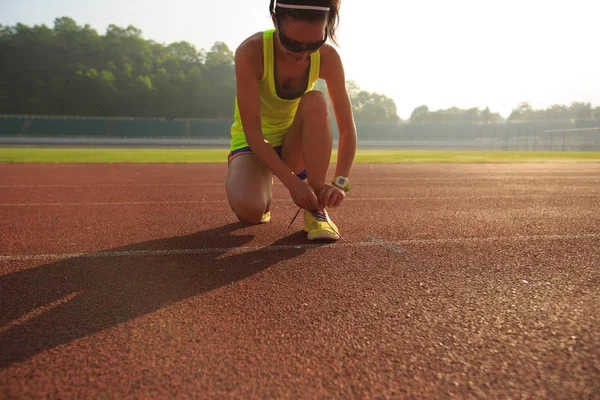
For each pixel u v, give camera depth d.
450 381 1.03
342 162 2.47
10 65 79.12
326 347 1.20
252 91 2.22
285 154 2.65
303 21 1.78
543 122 71.88
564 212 3.61
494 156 20.66
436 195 4.94
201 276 1.86
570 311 1.44
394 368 1.09
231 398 0.96
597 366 1.08
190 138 63.94
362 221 3.19
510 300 1.55
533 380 1.03
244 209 2.50
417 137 71.12
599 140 63.03
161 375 1.06
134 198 4.76
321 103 2.35
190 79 85.31
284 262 2.06
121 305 1.53
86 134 62.59
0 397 0.97
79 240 2.59
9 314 1.45
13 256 2.21
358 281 1.78
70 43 84.62
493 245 2.40
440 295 1.61
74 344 1.23
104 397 0.97
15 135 59.97
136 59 88.81
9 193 5.27
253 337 1.27
